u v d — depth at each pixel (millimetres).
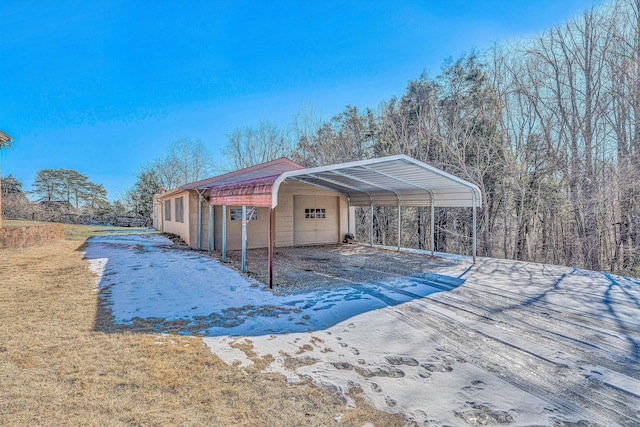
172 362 3262
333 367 3287
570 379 3143
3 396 2580
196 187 10961
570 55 13023
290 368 3238
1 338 3676
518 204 14547
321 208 13711
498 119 15172
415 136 18047
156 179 32812
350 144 21047
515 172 14195
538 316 4895
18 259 8445
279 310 5055
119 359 3277
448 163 16359
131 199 34281
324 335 4121
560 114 13188
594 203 11961
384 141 19047
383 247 12672
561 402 2766
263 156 28500
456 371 3266
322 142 22547
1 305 4840
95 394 2648
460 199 9344
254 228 12266
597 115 12195
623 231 11367
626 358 3582
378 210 20391
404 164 7113
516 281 7098
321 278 7363
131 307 4996
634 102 11125
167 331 4098
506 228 14516
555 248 13461
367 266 8891
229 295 5801
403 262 9547
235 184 8391
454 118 16406
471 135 15422
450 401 2744
